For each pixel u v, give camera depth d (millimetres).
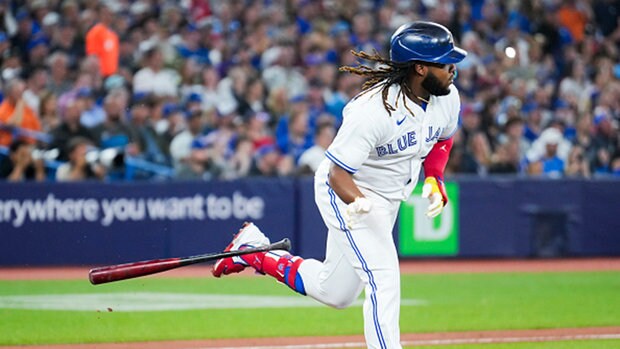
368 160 20375
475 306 36188
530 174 55812
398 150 20125
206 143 52000
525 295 39406
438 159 22016
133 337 29250
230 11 63625
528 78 63094
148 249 48969
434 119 20406
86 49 58125
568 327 31281
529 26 67875
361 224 20188
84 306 35812
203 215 49469
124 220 48844
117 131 50406
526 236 52781
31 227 48188
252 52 61031
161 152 51094
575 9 68625
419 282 43719
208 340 28781
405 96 19812
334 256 21250
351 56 60594
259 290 41000
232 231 49656
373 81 20234
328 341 28453
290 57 60562
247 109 56656
